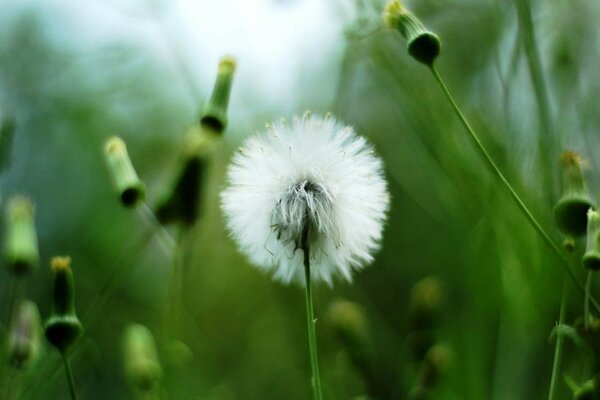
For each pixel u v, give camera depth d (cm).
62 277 27
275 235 26
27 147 49
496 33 35
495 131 34
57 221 46
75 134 49
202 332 38
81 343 31
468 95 36
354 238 27
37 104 49
